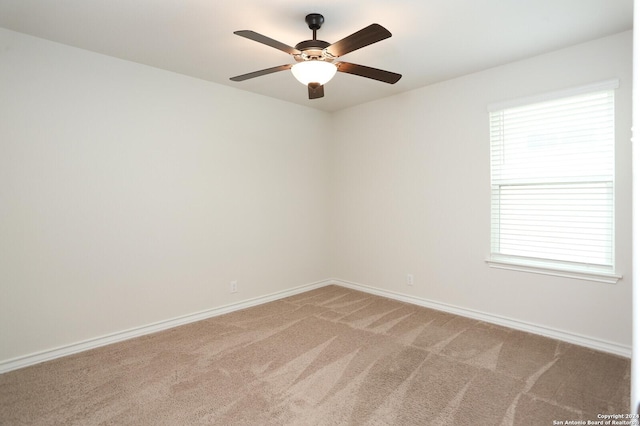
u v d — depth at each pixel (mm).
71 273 2631
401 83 3510
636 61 732
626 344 2506
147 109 3010
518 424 1804
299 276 4340
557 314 2824
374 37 1814
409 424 1811
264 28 2355
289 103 4172
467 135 3307
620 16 2227
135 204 2951
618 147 2502
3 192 2344
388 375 2307
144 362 2500
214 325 3242
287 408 1952
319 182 4570
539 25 2334
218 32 2404
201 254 3393
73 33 2412
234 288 3664
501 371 2342
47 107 2504
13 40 2369
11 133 2365
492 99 3117
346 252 4551
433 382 2215
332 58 2117
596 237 2637
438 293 3607
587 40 2576
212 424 1815
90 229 2713
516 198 3045
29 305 2455
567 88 2688
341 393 2098
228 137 3584
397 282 3982
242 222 3729
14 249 2389
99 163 2750
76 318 2658
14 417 1873
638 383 646
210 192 3449
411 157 3773
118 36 2459
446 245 3516
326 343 2818
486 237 3219
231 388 2156
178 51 2717
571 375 2275
